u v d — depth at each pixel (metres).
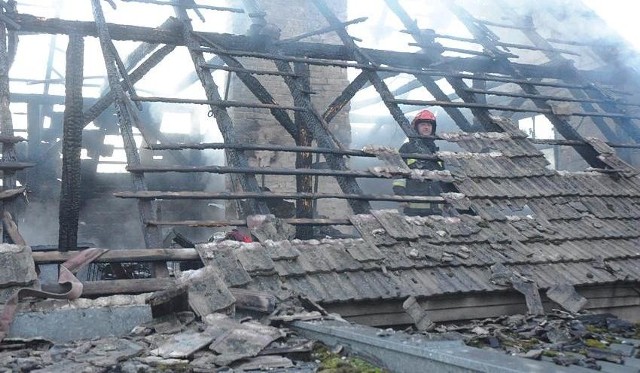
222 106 6.95
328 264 5.39
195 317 4.42
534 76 9.92
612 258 6.40
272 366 3.49
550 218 6.91
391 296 5.14
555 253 6.28
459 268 5.77
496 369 2.67
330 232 8.23
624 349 4.12
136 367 3.41
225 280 4.89
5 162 5.64
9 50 8.72
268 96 8.30
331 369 3.40
